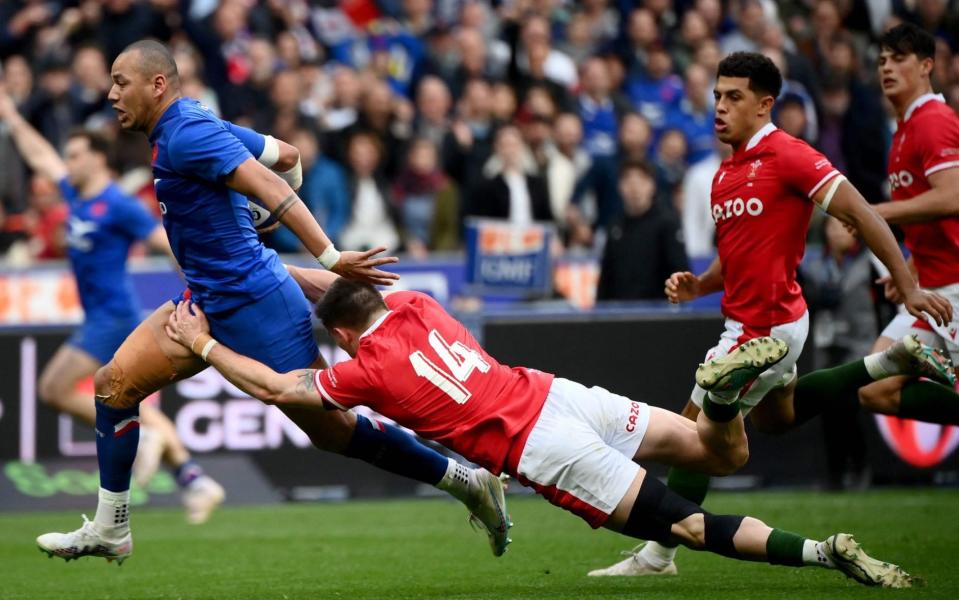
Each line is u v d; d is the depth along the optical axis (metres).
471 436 19.83
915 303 20.81
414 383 19.78
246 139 21.36
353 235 47.12
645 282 39.88
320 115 51.38
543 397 20.00
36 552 29.55
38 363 37.62
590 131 53.09
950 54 58.56
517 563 25.84
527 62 54.94
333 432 21.53
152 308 44.03
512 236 38.28
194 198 20.47
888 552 25.42
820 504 34.34
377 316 20.17
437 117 51.50
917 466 38.09
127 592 23.50
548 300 40.06
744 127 21.44
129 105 20.39
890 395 24.91
